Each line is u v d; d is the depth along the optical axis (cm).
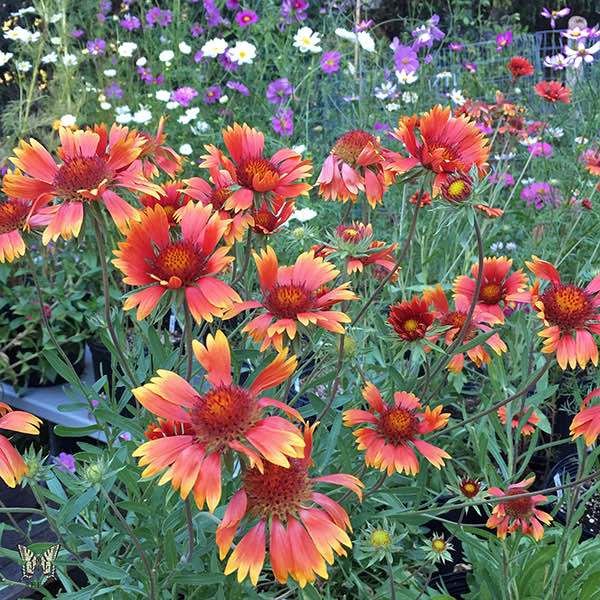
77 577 64
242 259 59
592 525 66
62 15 124
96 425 51
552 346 45
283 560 32
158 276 39
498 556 54
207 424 32
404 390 55
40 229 47
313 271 44
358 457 54
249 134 49
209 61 139
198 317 38
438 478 65
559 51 148
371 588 58
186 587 49
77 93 126
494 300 56
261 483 33
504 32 137
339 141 58
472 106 109
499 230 99
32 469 40
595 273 72
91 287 102
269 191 48
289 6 127
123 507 42
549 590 52
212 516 36
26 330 93
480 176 51
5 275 94
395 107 117
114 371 53
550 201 101
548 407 83
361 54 122
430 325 50
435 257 81
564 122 109
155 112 126
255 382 35
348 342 50
